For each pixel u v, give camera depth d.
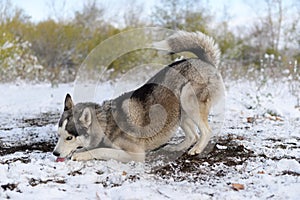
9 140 5.33
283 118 6.71
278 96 8.73
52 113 8.10
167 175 3.69
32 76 14.59
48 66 17.81
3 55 13.71
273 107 7.27
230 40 18.48
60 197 3.04
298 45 18.17
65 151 4.09
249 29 21.94
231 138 5.12
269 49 19.42
